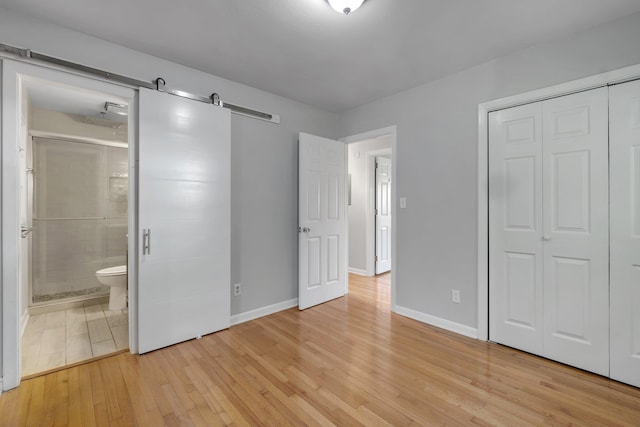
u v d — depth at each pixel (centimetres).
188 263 249
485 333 250
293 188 336
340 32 205
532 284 227
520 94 229
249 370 204
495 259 245
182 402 171
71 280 342
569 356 210
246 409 165
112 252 369
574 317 208
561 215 213
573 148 207
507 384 188
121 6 178
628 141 187
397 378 195
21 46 184
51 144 330
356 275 486
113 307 329
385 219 511
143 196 225
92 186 356
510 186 237
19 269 184
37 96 284
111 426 152
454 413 162
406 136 306
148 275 228
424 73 268
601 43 196
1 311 178
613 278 193
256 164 304
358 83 290
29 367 207
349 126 368
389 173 521
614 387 185
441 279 278
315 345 242
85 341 251
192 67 256
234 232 288
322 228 347
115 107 314
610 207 193
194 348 236
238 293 291
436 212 282
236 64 252
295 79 281
